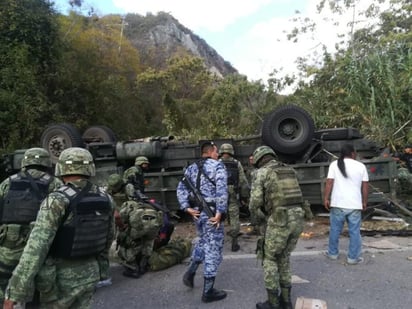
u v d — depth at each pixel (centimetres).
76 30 2178
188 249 556
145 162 607
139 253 497
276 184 364
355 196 492
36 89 1466
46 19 1606
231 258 549
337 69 1316
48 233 226
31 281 221
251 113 1311
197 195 409
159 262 503
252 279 461
